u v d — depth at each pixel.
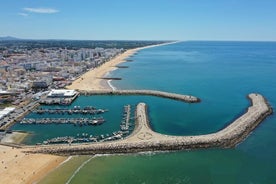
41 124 142.62
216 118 147.88
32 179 91.00
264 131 129.25
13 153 107.50
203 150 110.69
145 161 102.50
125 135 125.62
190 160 103.06
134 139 117.25
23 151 109.00
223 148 112.19
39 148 110.62
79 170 96.56
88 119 146.75
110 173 94.62
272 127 134.00
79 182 89.31
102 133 129.00
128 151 109.56
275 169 95.81
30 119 147.50
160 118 149.38
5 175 92.69
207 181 89.19
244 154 107.06
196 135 123.19
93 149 109.44
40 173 94.44
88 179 90.94
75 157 106.00
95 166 99.31
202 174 93.38
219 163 100.62
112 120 147.88
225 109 163.75
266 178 90.56
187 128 133.88
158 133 124.50
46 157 105.19
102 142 116.69
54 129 135.38
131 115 154.12
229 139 117.12
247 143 116.56
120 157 105.69
